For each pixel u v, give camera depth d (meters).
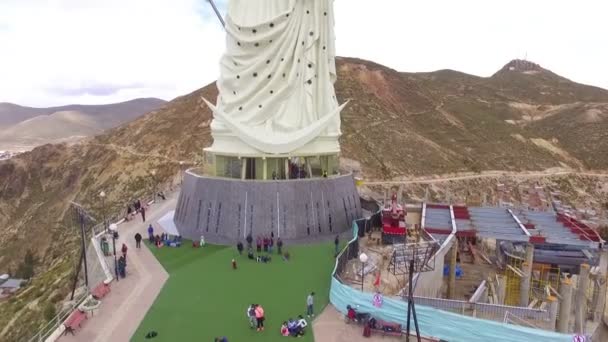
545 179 149.88
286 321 29.27
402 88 197.62
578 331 37.12
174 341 26.45
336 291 31.47
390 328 27.50
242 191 46.38
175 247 44.88
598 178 157.88
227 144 50.47
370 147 143.50
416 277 33.22
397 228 45.25
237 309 31.05
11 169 154.38
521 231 44.72
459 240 57.34
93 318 29.34
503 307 29.98
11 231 129.25
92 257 45.34
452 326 26.66
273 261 41.00
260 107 50.22
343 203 51.19
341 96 171.38
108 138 160.38
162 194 73.75
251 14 51.19
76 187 134.88
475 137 175.00
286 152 48.53
